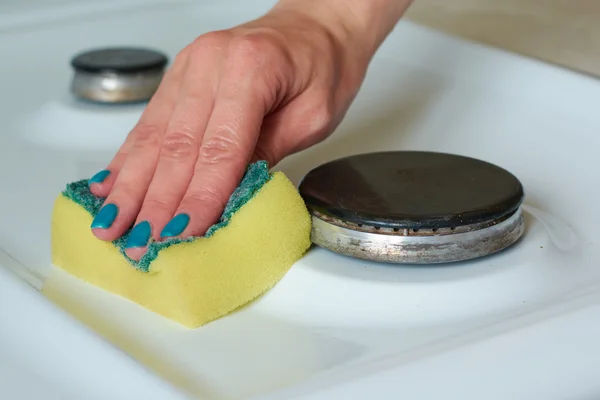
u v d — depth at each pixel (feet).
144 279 1.36
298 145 1.81
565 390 1.05
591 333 1.14
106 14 3.07
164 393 1.03
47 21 2.98
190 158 1.55
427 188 1.50
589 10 3.14
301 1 1.95
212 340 1.27
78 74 2.37
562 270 1.43
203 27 3.00
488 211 1.40
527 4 3.24
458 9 3.24
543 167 1.90
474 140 2.07
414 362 1.09
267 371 1.16
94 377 1.11
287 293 1.40
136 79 2.35
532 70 2.32
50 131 2.20
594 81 2.20
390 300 1.33
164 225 1.46
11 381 1.17
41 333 1.22
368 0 1.96
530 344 1.11
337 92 1.87
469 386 1.04
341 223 1.44
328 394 1.03
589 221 1.65
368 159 1.65
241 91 1.55
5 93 2.44
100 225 1.44
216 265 1.33
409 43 2.62
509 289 1.36
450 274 1.39
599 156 1.93
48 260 1.57
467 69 2.43
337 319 1.33
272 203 1.41
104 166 2.00
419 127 2.16
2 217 1.72
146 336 1.29
